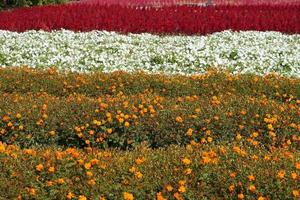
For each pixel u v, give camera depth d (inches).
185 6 1349.7
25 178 389.7
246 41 998.4
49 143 533.0
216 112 546.0
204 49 936.9
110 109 553.3
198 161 413.1
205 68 831.7
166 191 378.9
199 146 463.2
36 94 637.9
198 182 388.8
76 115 544.4
